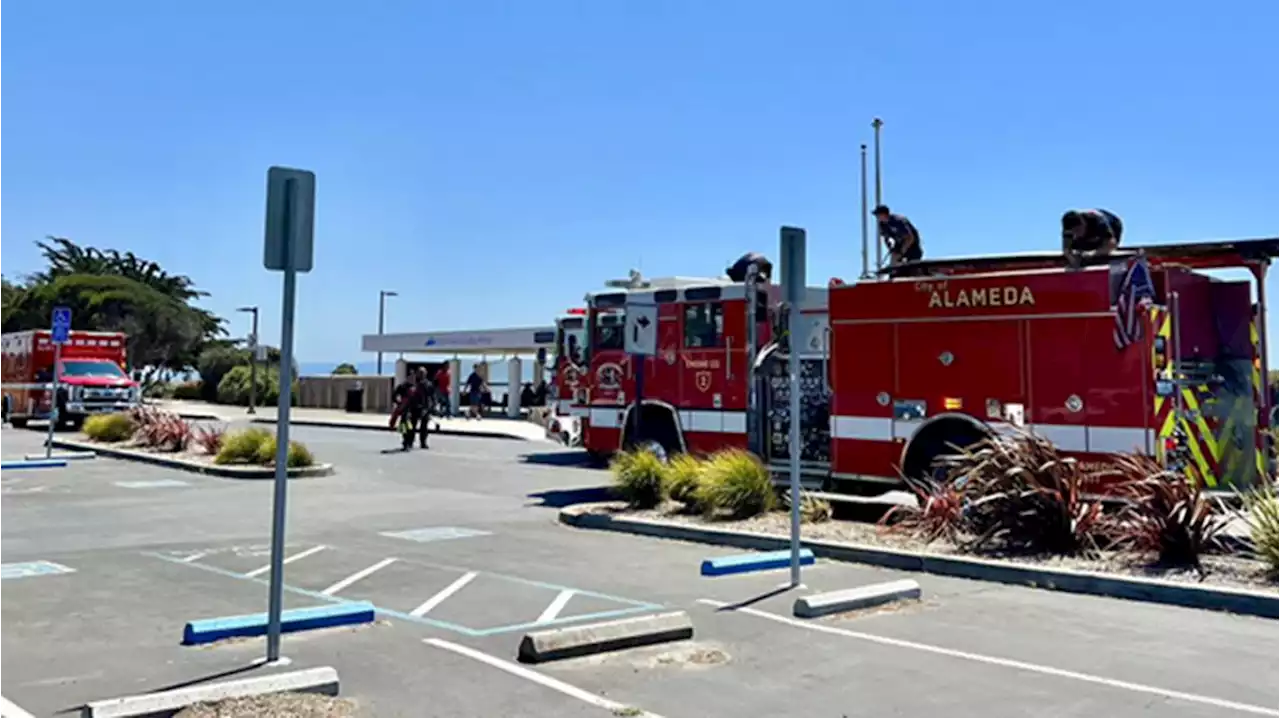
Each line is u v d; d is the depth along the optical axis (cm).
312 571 951
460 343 4078
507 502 1505
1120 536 917
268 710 516
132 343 6397
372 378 4716
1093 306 1062
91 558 1020
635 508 1288
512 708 540
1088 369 1062
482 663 628
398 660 634
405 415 2550
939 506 1023
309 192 618
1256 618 754
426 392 2586
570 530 1220
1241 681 592
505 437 3034
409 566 975
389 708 538
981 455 1019
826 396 1409
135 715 496
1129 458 994
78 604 802
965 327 1151
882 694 567
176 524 1270
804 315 1432
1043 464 979
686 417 1703
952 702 553
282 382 611
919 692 571
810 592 847
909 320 1196
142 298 6444
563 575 927
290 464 1894
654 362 1756
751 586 873
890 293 1213
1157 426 1023
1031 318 1103
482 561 1002
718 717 527
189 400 6291
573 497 1551
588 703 550
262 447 1950
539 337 3788
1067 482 952
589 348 1886
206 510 1406
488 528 1239
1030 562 902
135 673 601
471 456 2353
